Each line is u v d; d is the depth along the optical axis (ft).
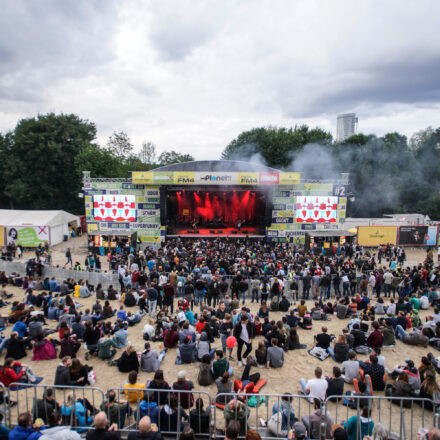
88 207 118.42
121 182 117.60
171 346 43.01
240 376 36.94
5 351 42.32
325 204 121.70
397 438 25.54
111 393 26.32
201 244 103.30
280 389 34.42
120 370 37.06
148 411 26.94
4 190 179.01
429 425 28.99
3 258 93.71
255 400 31.53
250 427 27.89
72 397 27.04
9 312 53.67
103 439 21.21
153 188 117.91
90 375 34.76
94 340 40.88
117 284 70.49
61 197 187.73
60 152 171.94
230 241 122.31
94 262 88.84
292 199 121.19
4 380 31.91
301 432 25.43
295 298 65.77
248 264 76.33
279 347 39.58
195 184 113.70
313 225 122.62
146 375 36.78
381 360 36.04
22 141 169.27
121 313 49.65
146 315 55.83
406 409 31.22
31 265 75.87
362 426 25.49
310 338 47.16
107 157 171.83
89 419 27.17
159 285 56.75
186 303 50.90
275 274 71.56
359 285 66.13
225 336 41.63
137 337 47.24
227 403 29.19
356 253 100.94
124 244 106.42
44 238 115.85
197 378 36.27
